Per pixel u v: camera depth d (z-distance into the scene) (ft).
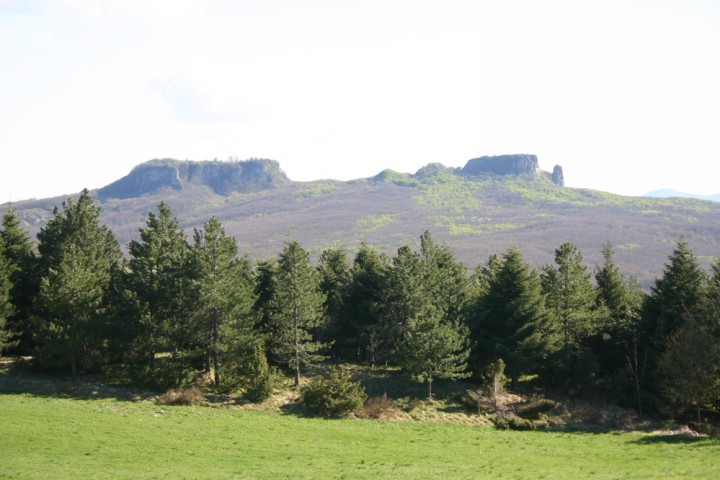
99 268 195.31
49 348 163.22
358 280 228.84
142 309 168.96
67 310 167.63
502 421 165.68
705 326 168.04
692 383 161.27
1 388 154.71
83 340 166.81
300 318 188.44
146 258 178.81
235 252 193.57
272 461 112.06
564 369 194.39
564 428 165.27
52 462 101.14
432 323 181.06
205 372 187.01
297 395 178.70
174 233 187.52
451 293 224.74
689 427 170.09
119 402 153.17
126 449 113.39
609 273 233.14
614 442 146.61
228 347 175.83
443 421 166.30
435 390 192.54
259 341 180.34
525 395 193.47
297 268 189.37
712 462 119.03
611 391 193.98
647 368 187.11
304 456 117.60
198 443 122.11
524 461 120.98
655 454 130.00
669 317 190.39
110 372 179.32
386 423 157.58
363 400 169.78
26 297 191.01
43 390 156.97
